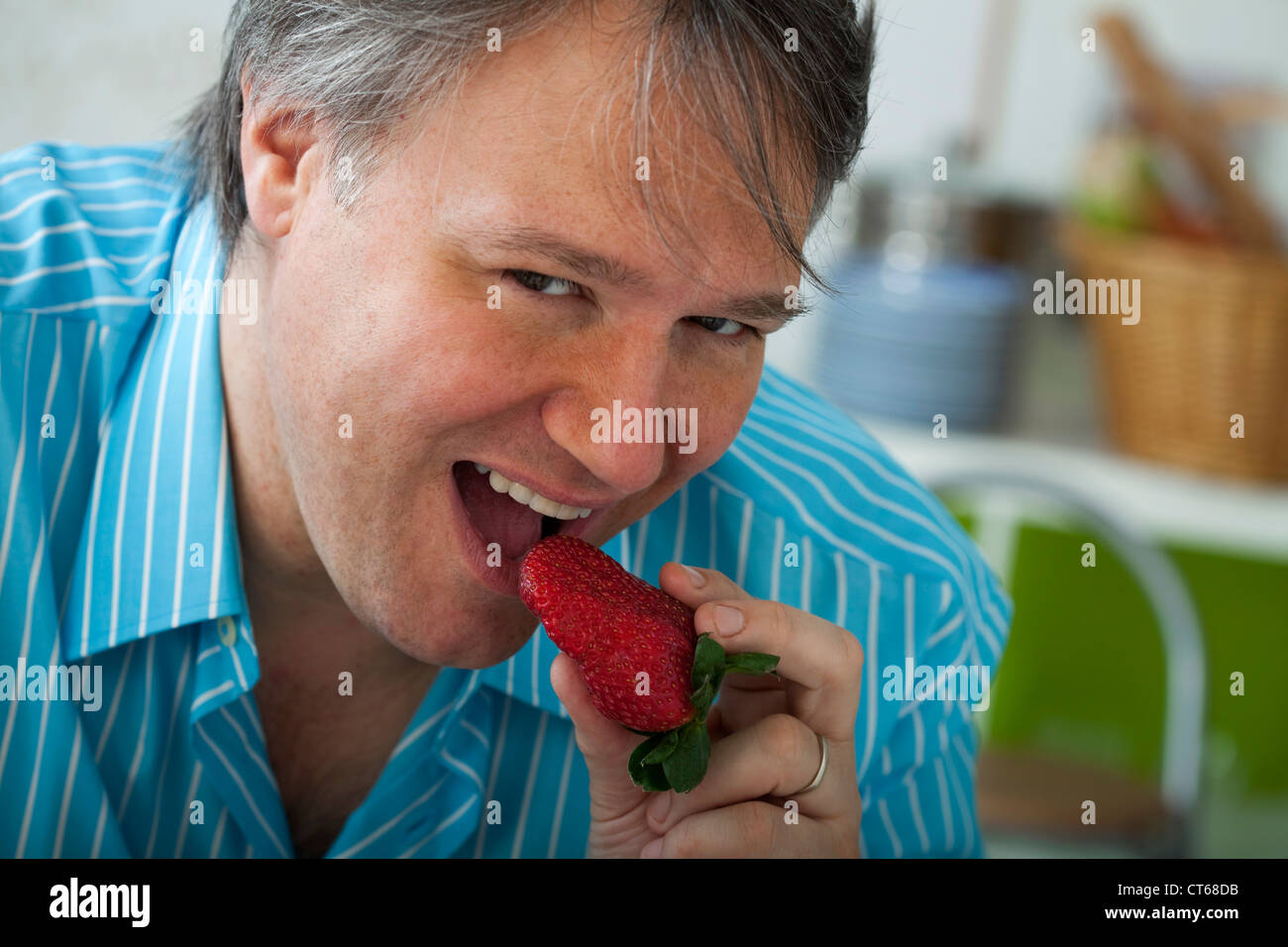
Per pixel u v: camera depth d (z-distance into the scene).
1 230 0.95
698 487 1.05
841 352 2.14
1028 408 2.39
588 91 0.62
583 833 0.97
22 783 0.85
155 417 0.90
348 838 0.92
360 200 0.68
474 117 0.63
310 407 0.72
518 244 0.63
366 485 0.72
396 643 0.77
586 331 0.67
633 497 0.78
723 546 1.05
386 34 0.66
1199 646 1.74
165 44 2.03
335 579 0.77
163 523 0.87
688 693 0.73
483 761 0.94
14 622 0.87
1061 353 2.44
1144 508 2.06
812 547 1.05
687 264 0.64
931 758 1.07
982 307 2.06
